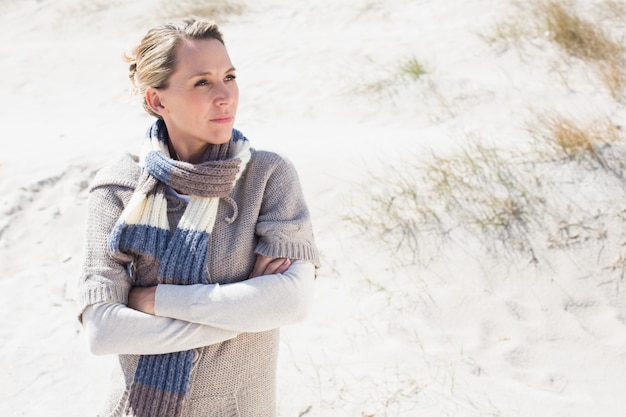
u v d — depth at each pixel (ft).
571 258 13.10
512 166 15.53
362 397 10.34
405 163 16.57
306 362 11.24
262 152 5.64
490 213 14.33
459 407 9.97
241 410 5.37
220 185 5.11
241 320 5.07
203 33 5.16
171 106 5.20
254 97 23.95
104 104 25.68
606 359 11.01
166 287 5.08
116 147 19.62
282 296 5.20
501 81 22.24
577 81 21.26
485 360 11.09
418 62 24.64
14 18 38.88
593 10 25.82
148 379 5.12
